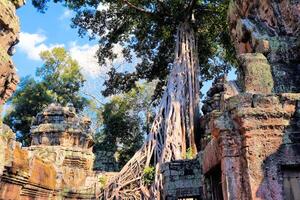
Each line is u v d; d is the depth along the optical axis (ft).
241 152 13.29
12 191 26.02
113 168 81.46
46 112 54.19
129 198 48.60
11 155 23.31
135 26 74.28
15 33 19.84
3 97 19.52
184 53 63.21
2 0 18.35
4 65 18.62
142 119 104.58
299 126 13.12
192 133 54.03
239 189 12.87
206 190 17.88
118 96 106.93
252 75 14.99
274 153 12.84
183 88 58.03
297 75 15.42
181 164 38.32
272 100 13.38
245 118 13.17
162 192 44.50
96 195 47.16
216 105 50.78
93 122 113.60
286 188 12.53
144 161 52.11
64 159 47.52
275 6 17.74
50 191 38.24
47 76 107.45
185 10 67.56
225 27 65.36
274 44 16.12
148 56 81.41
